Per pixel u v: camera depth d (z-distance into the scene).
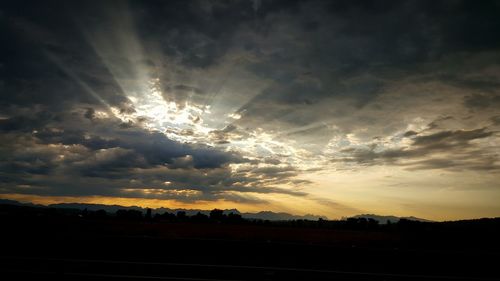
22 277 7.96
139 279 8.14
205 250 11.71
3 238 11.65
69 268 8.96
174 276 8.84
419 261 11.54
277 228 18.30
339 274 9.52
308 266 11.02
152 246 11.62
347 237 16.19
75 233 12.88
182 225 17.69
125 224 16.33
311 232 17.47
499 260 11.38
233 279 8.87
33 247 11.30
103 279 8.08
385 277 9.59
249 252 11.70
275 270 9.41
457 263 11.46
